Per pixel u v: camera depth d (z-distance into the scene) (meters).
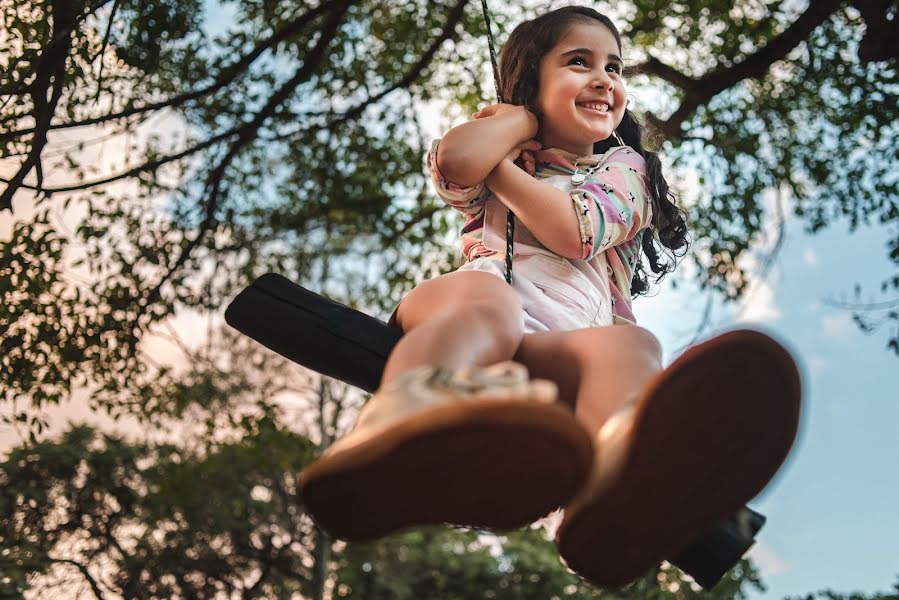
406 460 1.06
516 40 2.00
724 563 1.73
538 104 1.93
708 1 7.27
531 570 18.12
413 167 7.87
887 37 6.03
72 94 4.20
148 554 16.09
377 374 1.83
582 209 1.74
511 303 1.55
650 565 1.30
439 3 7.62
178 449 9.40
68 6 3.62
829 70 7.49
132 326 6.21
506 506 1.15
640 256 2.10
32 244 4.69
